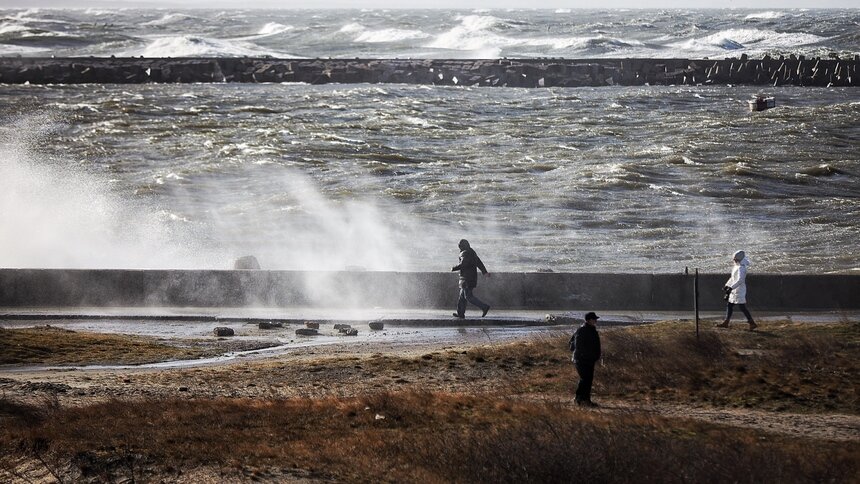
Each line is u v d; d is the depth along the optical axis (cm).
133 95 18400
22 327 4494
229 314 4866
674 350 3316
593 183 9525
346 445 2298
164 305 5150
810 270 6153
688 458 2055
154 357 3759
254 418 2591
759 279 4897
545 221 8050
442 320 4616
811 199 8919
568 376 3139
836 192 9369
